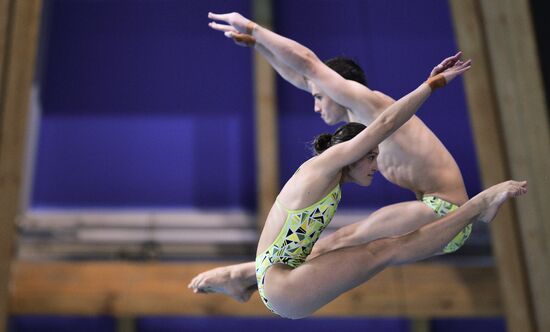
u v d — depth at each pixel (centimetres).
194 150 2595
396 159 1049
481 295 2148
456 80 2536
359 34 2608
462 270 2181
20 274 2198
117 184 2564
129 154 2584
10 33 1706
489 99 1884
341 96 1013
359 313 2152
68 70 2603
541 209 1811
